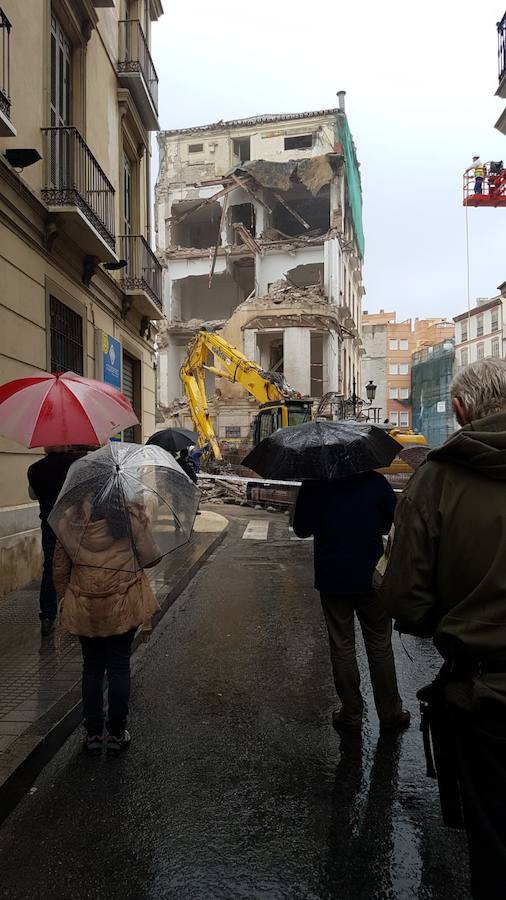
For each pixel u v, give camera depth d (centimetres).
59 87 934
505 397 185
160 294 1467
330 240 3653
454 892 248
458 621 170
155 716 416
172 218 3969
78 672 456
